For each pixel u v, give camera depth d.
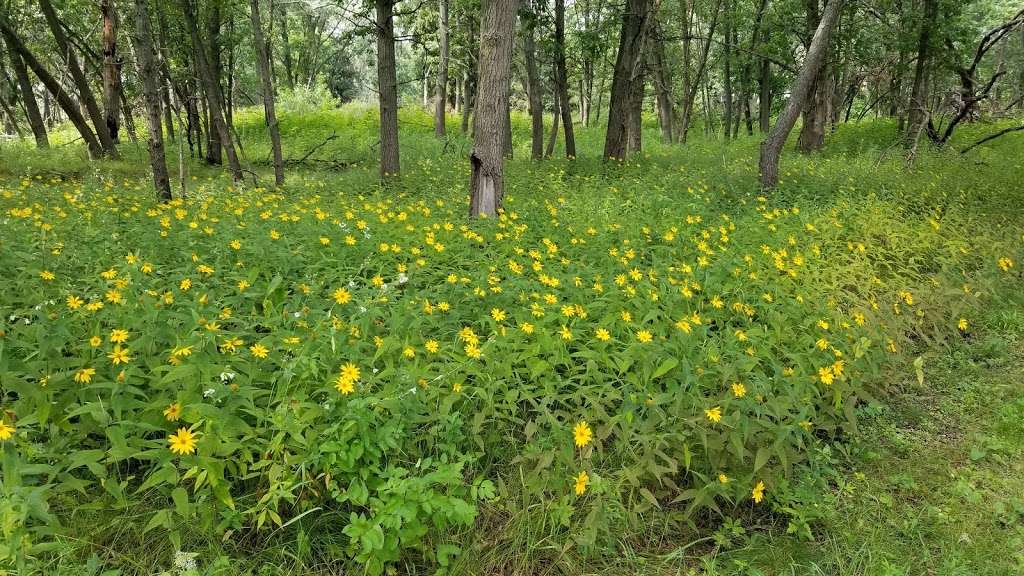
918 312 4.76
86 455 2.36
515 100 36.16
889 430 3.78
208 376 2.70
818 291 4.75
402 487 2.44
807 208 7.42
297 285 4.25
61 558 2.27
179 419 2.73
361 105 29.08
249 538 2.58
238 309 3.97
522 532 2.67
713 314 4.32
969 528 2.92
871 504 3.12
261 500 2.41
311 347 3.12
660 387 3.29
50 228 5.02
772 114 30.77
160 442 2.56
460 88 32.28
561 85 13.55
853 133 17.70
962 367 4.54
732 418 2.94
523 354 3.38
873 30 15.76
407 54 36.06
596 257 5.48
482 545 2.62
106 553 2.39
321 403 2.89
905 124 16.41
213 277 4.29
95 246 4.74
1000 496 3.15
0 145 14.95
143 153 16.28
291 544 2.55
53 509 2.52
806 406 3.15
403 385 2.93
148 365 2.92
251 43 18.31
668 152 18.48
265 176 13.91
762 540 2.89
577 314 4.09
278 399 2.80
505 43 6.66
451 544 2.57
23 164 12.12
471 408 3.13
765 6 21.09
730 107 25.70
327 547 2.53
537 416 3.18
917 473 3.37
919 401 4.15
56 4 15.59
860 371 3.78
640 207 7.27
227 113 17.03
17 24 16.80
